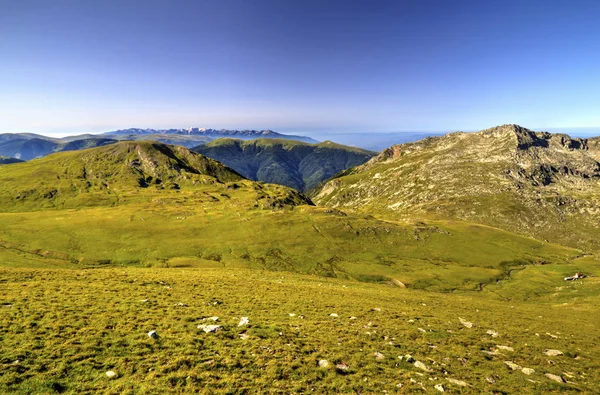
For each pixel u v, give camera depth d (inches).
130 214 6609.3
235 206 7667.3
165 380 781.9
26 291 1374.3
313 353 1003.9
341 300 1851.6
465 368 1030.4
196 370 837.8
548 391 928.9
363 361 984.9
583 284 4062.5
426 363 1031.6
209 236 5733.3
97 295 1419.8
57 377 758.5
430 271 4820.4
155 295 1521.9
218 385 780.6
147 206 7642.7
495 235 6584.6
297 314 1438.2
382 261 5201.8
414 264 5108.3
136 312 1240.2
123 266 4429.1
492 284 4448.8
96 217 6254.9
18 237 4896.7
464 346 1243.2
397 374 927.0
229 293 1738.4
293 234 5999.0
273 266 4849.9
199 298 1560.0
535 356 1203.2
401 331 1336.1
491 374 1002.7
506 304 2753.4
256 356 943.0
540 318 1995.6
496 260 5418.3
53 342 917.2
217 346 989.8
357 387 831.7
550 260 5556.1
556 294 3922.2
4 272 1721.2
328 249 5506.9
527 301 3818.9
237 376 828.6
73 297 1353.3
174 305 1379.2
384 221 7121.1
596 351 1357.0
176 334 1053.8
